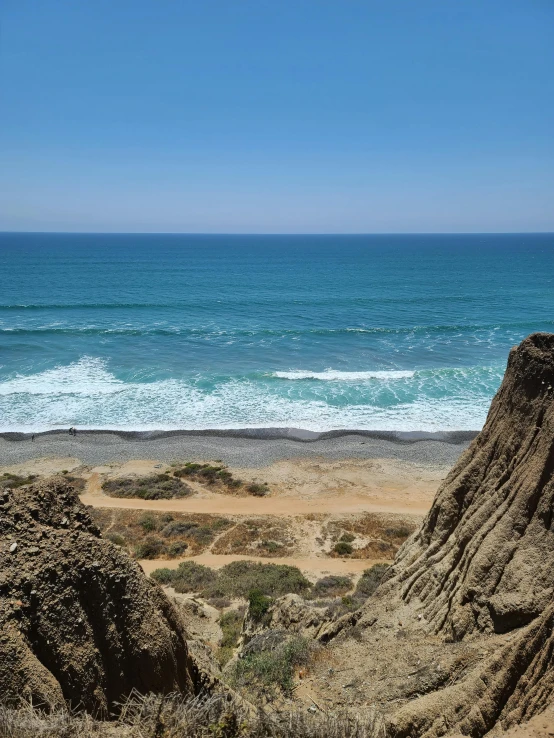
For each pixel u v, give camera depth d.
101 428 48.50
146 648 8.94
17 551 8.71
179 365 65.50
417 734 10.30
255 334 82.31
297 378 60.31
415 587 16.70
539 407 15.97
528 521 14.39
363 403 54.28
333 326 89.62
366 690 12.98
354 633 16.16
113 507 35.94
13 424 48.72
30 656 7.88
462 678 11.81
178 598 23.94
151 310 102.31
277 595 24.36
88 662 8.48
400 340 79.50
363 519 34.06
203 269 195.75
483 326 88.00
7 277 157.50
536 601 12.57
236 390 57.31
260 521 34.03
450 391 57.03
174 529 32.66
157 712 8.09
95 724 7.89
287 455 44.28
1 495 9.30
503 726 9.91
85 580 8.91
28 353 68.75
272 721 9.41
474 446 18.52
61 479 10.09
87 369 63.16
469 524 15.99
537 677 10.25
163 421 50.09
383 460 43.34
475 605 13.92
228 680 14.27
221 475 40.62
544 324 89.69
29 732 7.05
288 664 14.91
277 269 198.12
